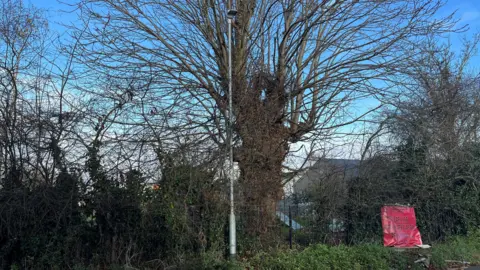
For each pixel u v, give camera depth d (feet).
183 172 37.83
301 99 50.62
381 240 47.03
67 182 35.06
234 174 40.52
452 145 56.34
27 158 35.58
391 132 53.36
